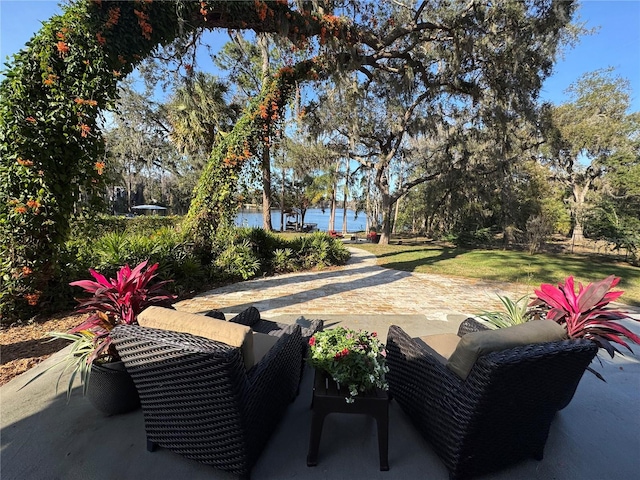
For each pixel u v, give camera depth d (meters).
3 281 3.49
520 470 1.67
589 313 1.87
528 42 7.20
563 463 1.72
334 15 5.38
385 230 15.29
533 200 15.77
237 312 4.28
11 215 3.43
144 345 1.47
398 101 10.14
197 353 1.34
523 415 1.50
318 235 9.18
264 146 6.18
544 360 1.31
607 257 12.02
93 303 1.96
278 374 1.87
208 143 10.96
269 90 5.87
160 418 1.64
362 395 1.67
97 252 4.39
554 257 11.28
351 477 1.60
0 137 3.32
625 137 13.52
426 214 17.86
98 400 1.97
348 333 1.90
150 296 2.16
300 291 5.55
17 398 2.20
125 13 3.55
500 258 10.45
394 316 4.23
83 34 3.42
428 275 7.42
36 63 3.35
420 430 1.89
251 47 13.31
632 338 1.74
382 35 6.75
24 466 1.62
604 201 13.06
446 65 8.77
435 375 1.70
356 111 11.34
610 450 1.83
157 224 13.41
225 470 1.57
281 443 1.84
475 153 13.11
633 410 2.21
